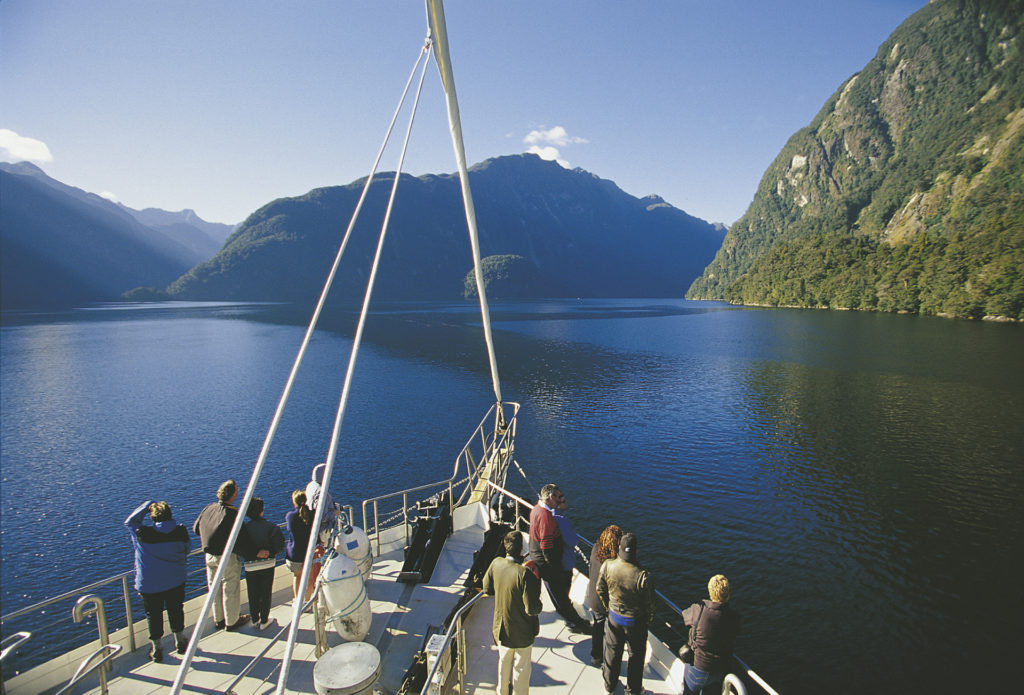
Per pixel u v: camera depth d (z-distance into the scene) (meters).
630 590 5.69
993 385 57.91
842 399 53.00
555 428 43.59
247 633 6.97
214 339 112.19
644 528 25.61
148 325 148.25
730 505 28.31
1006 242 133.75
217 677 6.18
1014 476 32.34
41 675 6.02
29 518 27.28
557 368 73.56
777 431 42.31
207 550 6.71
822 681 15.94
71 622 18.61
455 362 79.12
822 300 189.88
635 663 5.84
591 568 6.45
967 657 16.97
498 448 12.24
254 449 38.44
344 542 7.46
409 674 5.70
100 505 29.02
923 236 170.88
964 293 133.38
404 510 9.66
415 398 55.00
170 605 6.42
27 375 70.12
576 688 6.15
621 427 43.81
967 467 34.00
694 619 5.73
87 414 49.09
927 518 26.81
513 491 30.59
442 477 32.56
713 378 65.06
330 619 6.36
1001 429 42.09
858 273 179.75
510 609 5.31
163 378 67.75
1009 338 94.25
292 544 7.30
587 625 7.19
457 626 5.80
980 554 23.28
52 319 172.88
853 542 24.27
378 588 7.87
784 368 71.12
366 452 37.28
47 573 22.20
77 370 74.19
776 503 28.58
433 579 8.08
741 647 17.34
